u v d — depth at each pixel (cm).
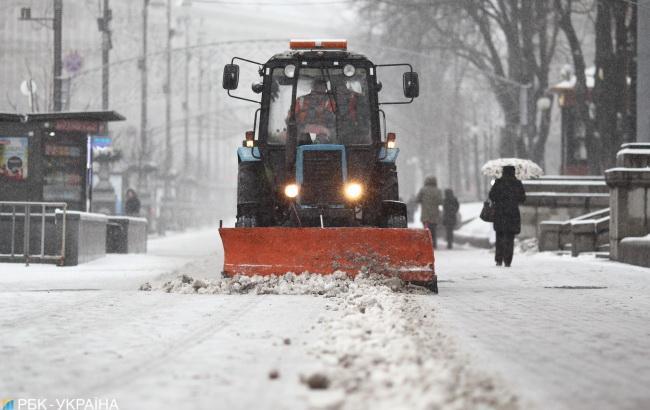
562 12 11806
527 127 13162
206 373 1839
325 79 4312
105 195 10700
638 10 9244
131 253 6812
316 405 1502
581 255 6438
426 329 2466
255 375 1811
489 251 7950
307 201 4116
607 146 10831
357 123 4288
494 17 13462
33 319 2714
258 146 4278
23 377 1834
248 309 2939
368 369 1758
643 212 5672
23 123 6034
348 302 3023
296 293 3431
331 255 3606
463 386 1619
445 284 4206
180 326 2544
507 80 12988
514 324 2666
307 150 4112
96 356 2069
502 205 5641
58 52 9694
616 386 1761
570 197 8125
